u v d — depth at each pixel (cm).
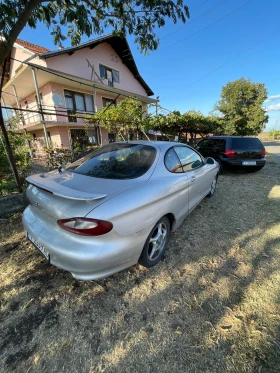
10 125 795
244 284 191
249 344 138
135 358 130
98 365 127
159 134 1325
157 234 212
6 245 254
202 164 344
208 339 142
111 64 1389
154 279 198
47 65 1013
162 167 229
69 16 291
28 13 270
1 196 336
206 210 362
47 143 988
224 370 123
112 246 156
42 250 175
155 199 191
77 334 146
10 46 272
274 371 123
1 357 130
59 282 194
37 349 136
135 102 786
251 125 2388
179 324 153
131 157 232
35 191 194
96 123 946
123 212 159
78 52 1165
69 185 183
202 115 1286
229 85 2497
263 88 2362
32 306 168
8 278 199
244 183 550
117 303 172
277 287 186
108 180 193
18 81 1105
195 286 190
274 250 243
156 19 373
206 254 237
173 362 128
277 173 680
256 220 321
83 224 147
